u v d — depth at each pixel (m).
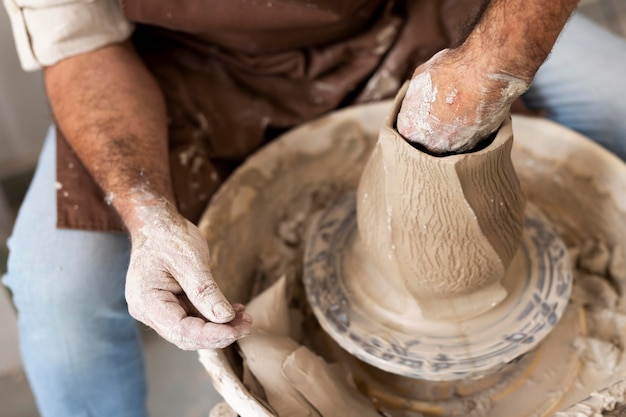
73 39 1.25
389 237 0.96
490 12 0.77
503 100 0.80
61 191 1.23
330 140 1.39
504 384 1.10
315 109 1.41
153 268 0.96
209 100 1.38
